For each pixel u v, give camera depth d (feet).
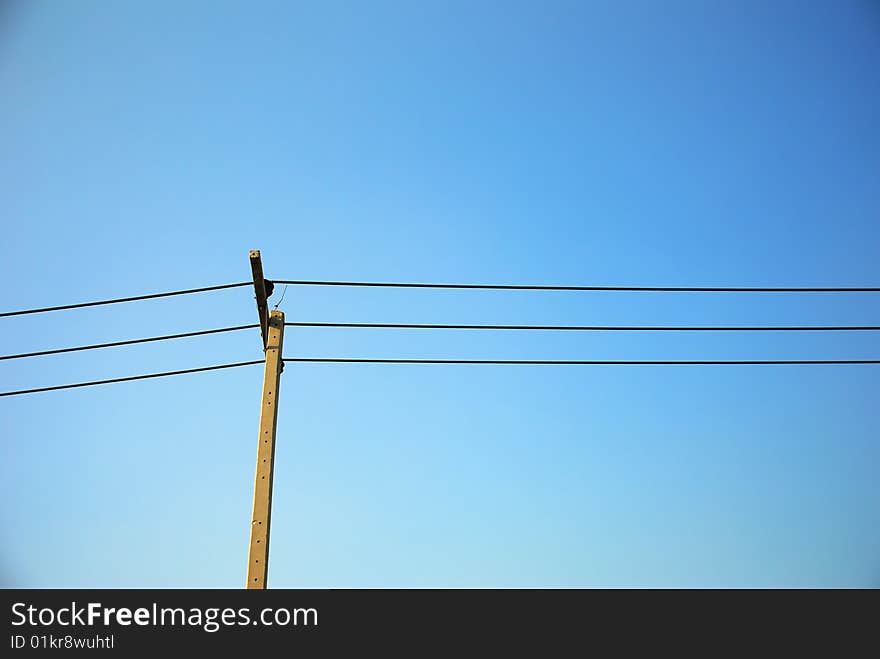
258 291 45.44
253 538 40.09
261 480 41.32
